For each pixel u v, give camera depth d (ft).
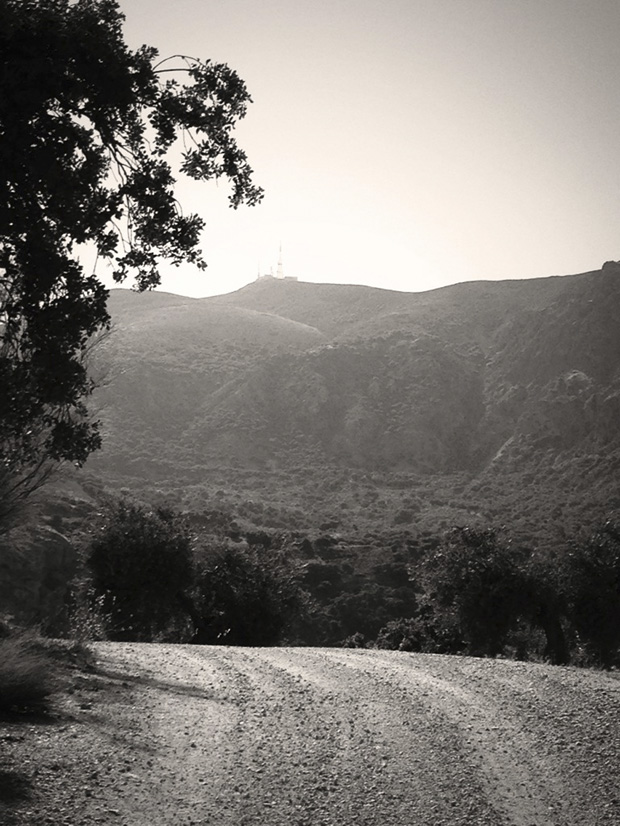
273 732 32.63
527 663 48.65
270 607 87.45
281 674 45.11
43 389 24.52
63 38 23.62
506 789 26.48
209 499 332.19
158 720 33.27
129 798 24.36
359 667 47.24
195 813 23.85
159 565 82.74
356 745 30.94
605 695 38.19
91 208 26.00
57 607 83.87
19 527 42.98
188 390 469.98
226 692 40.01
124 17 25.32
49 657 41.16
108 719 32.53
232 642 85.76
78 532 103.50
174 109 28.25
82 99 25.22
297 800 25.23
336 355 504.43
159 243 28.89
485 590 77.20
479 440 456.04
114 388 444.55
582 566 78.38
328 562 204.44
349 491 395.75
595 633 77.71
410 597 187.62
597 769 28.07
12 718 30.99
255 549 93.97
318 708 36.81
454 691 40.19
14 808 22.36
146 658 48.39
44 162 23.35
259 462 424.46
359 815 24.23
